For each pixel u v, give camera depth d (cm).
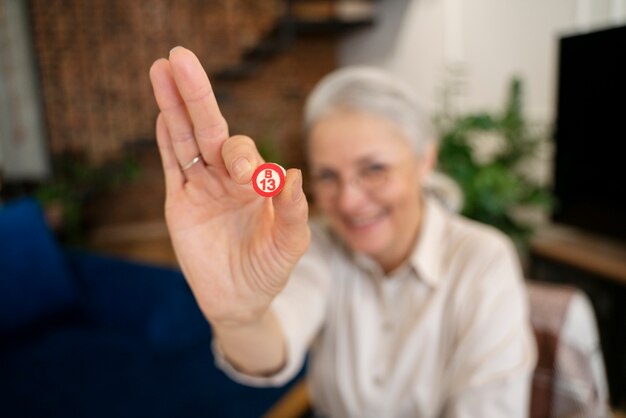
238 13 370
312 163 62
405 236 64
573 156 156
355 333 64
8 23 283
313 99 61
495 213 162
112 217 351
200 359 116
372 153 58
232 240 40
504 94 219
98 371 111
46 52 320
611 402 133
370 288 65
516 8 207
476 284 59
